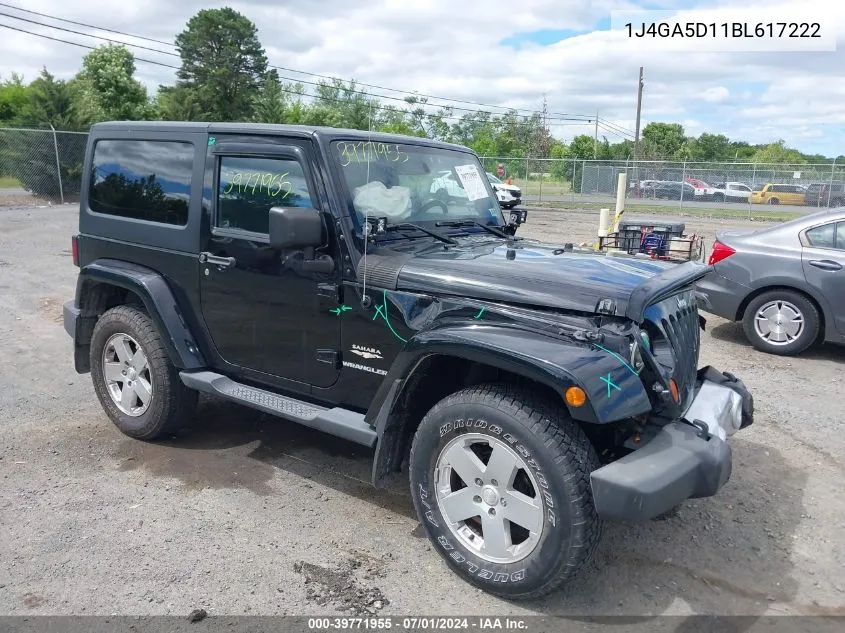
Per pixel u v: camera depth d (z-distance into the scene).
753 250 7.19
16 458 4.49
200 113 45.38
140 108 44.31
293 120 44.12
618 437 3.18
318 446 4.79
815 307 6.95
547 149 53.75
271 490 4.15
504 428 2.96
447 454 3.21
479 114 52.59
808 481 4.40
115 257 4.76
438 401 3.56
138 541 3.57
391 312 3.47
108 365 4.80
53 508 3.88
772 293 7.12
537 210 26.47
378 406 3.46
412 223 3.97
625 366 2.90
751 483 4.36
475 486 3.15
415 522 3.83
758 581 3.37
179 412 4.59
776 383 6.27
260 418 5.25
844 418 5.44
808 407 5.67
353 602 3.13
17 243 13.79
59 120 26.08
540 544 2.94
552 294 3.12
